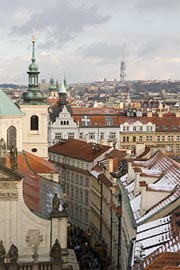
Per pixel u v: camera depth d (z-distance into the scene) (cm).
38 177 10138
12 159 6962
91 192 13000
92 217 12800
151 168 8306
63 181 15225
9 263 6594
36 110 13025
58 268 6812
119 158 11312
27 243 6944
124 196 7775
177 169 7106
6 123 10712
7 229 6912
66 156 15025
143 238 5194
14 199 6894
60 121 19750
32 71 13100
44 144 13150
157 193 6194
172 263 3969
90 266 10306
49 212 7288
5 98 10906
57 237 6988
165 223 5453
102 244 11106
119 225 8588
